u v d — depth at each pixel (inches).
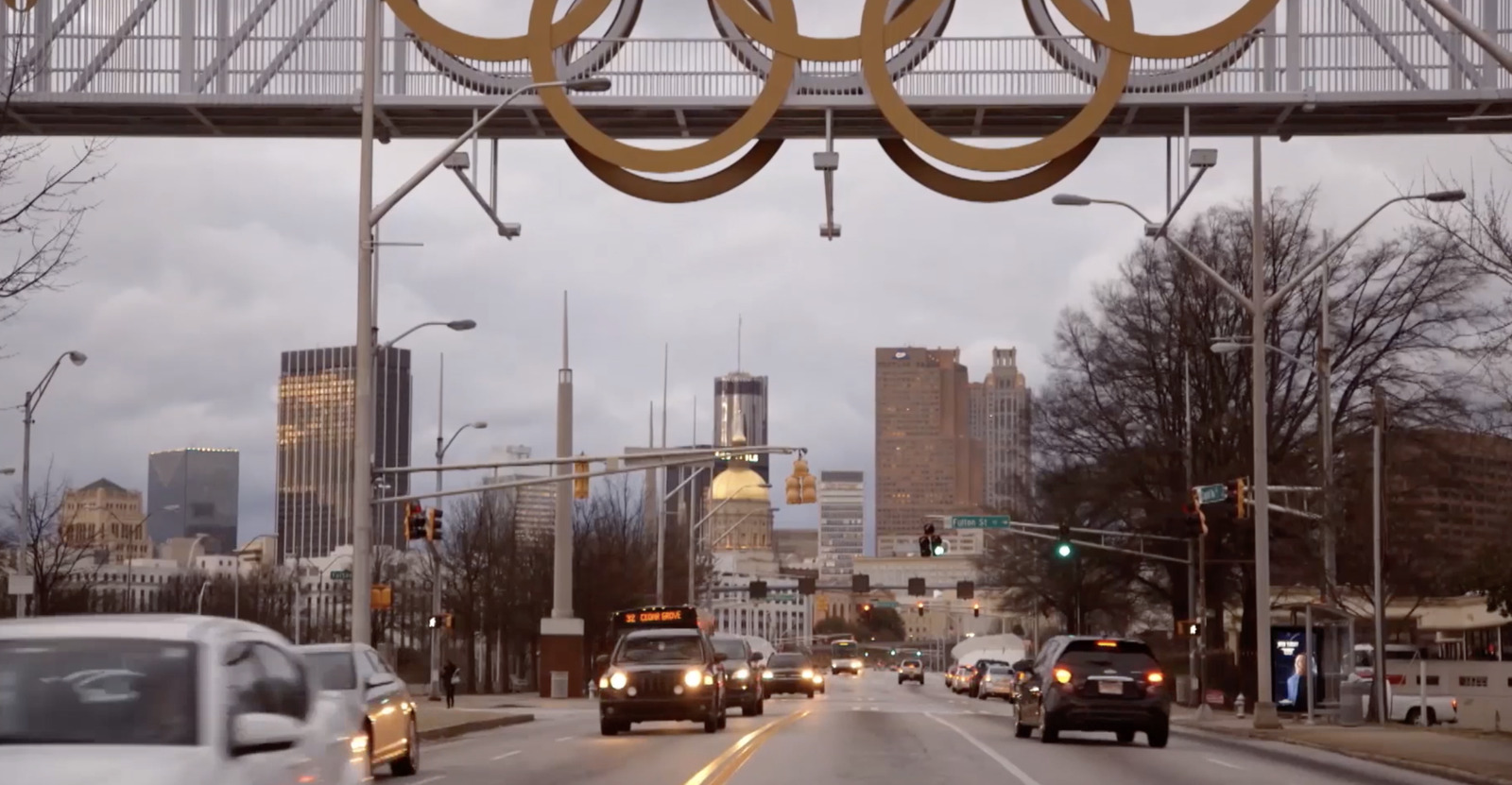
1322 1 1301.7
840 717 1668.3
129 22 1321.4
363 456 1300.4
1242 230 2290.8
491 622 3334.2
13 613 2409.0
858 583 4325.8
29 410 1904.5
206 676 348.5
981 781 849.5
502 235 1382.9
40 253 948.0
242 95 1316.4
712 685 1298.0
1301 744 1327.5
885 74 1243.2
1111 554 2516.0
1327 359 1791.3
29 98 1298.0
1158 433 2358.5
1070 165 1302.9
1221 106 1293.1
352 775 453.4
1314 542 2126.0
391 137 1384.1
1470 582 1819.6
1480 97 1277.1
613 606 3358.8
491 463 1562.5
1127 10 1243.2
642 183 1310.3
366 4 1278.3
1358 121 1336.1
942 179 1316.4
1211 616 2516.0
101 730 338.3
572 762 991.6
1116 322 2407.7
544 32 1255.5
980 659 3299.7
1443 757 1106.7
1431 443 2127.2
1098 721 1191.6
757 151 1333.7
